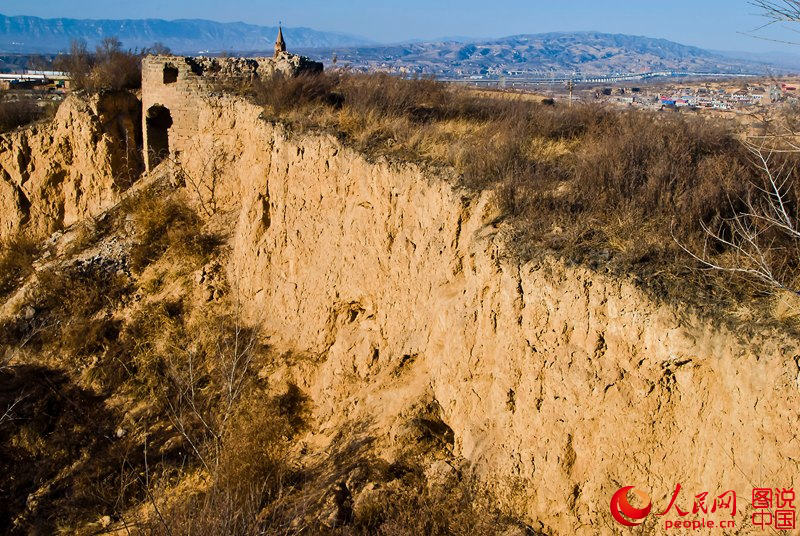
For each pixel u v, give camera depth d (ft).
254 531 27.81
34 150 75.87
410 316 39.65
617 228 30.01
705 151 37.58
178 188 67.15
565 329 28.55
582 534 27.35
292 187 49.57
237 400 42.63
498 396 31.42
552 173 36.70
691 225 28.27
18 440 44.93
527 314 30.01
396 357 39.83
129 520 36.73
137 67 84.74
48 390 50.11
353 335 42.78
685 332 24.75
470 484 30.81
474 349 33.24
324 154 46.93
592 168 34.88
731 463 23.27
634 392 26.35
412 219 40.22
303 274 48.11
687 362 24.95
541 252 30.04
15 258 71.46
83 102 74.08
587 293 27.78
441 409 35.27
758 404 22.50
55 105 85.66
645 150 36.37
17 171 76.02
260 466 35.50
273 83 58.49
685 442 25.05
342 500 32.22
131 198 68.90
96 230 67.67
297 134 50.11
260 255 51.90
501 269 31.63
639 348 26.22
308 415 42.37
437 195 38.09
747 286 24.99
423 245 38.88
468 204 36.27
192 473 38.88
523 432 30.04
